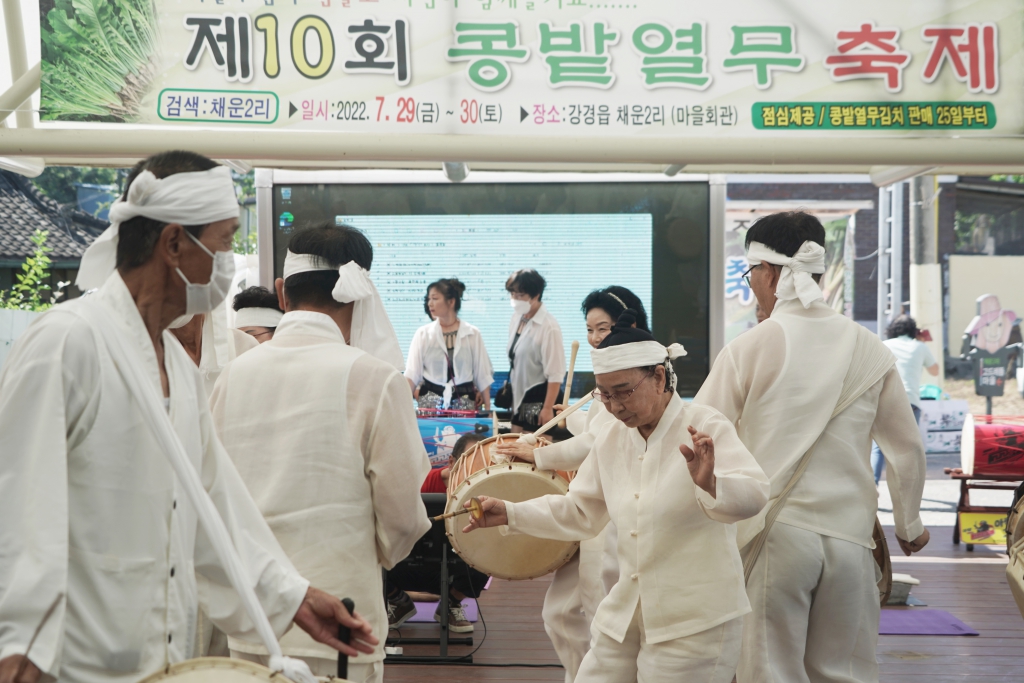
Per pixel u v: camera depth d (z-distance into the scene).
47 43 3.77
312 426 2.16
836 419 2.75
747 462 2.24
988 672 4.02
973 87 3.92
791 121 3.92
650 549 2.33
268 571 1.75
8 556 1.40
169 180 1.56
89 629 1.49
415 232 6.30
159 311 1.63
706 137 3.89
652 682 2.30
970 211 15.23
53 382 1.46
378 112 3.87
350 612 1.71
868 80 3.92
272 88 3.84
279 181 6.25
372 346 2.39
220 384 2.28
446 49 3.88
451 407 6.27
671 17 3.89
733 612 2.28
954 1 3.92
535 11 3.88
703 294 6.26
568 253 6.29
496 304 6.32
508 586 5.57
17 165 4.55
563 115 3.89
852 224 15.37
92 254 1.66
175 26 3.82
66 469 1.45
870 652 2.79
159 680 1.46
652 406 2.32
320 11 3.85
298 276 2.31
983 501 8.30
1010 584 2.86
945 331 14.29
